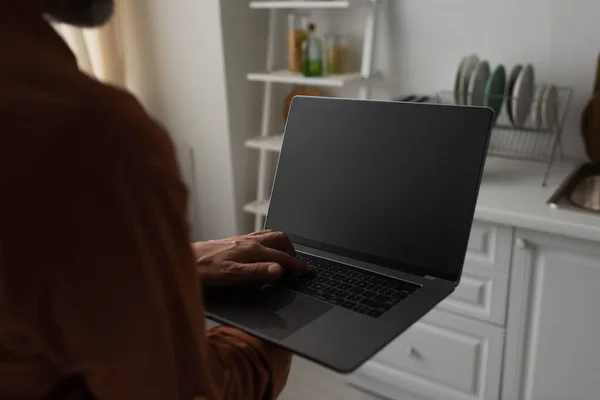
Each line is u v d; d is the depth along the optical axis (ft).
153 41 7.61
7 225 1.20
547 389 5.09
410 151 3.06
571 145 6.04
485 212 4.74
